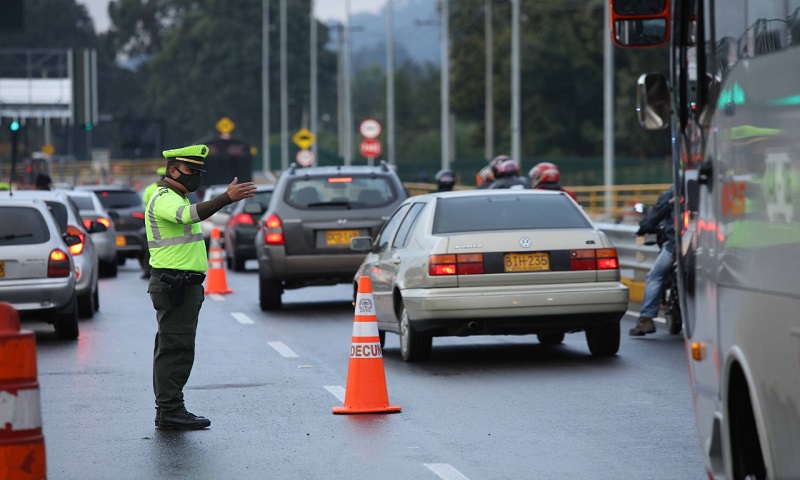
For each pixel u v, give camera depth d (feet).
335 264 142.92
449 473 60.95
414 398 83.10
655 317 119.65
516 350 107.14
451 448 67.05
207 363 102.12
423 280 95.96
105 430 73.77
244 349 110.93
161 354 73.87
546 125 629.51
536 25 652.48
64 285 115.96
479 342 113.29
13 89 614.75
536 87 628.28
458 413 77.46
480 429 72.18
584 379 90.33
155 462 64.80
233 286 184.96
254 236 216.95
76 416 78.54
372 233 143.95
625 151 613.52
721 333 47.09
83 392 87.97
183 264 73.77
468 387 87.30
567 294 94.94
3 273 114.83
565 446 67.26
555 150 630.33
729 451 46.85
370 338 78.69
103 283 191.31
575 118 628.28
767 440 42.42
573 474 60.54
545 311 94.84
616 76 609.83
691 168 51.42
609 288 95.66
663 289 114.62
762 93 43.06
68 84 615.57
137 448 68.44
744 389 46.98
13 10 231.91
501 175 136.98
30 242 115.85
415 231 100.07
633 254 148.77
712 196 48.39
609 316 96.17
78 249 138.21
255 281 195.52
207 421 73.97
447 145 383.86
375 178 146.51
